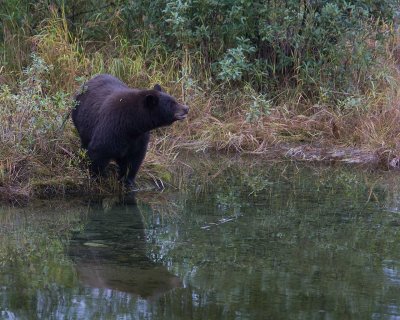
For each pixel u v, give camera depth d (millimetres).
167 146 16172
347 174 14859
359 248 10320
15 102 13555
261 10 17562
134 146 12883
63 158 13141
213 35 18078
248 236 10789
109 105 12633
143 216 11727
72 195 12742
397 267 9578
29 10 18688
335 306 8273
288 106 17734
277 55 18297
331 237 10797
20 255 9859
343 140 16688
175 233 10875
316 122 17156
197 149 16359
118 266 9516
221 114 17500
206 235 10820
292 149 16297
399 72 19000
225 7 17828
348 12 18094
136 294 8625
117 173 13258
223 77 17016
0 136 12961
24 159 12812
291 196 13070
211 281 9023
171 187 13609
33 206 12125
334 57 17734
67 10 18891
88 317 7980
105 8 18969
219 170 14961
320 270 9438
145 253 9992
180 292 8672
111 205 12352
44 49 17062
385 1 18359
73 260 9688
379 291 8750
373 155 15797
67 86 16516
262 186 13773
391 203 12680
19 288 8781
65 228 11016
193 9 17953
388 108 16922
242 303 8367
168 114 12586
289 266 9570
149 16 18297
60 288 8781
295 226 11305
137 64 17312
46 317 7969
